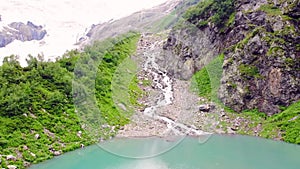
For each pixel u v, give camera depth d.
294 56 43.75
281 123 37.31
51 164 26.00
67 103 36.25
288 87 42.16
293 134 34.38
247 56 46.25
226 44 50.16
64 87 37.53
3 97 33.78
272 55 44.03
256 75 44.47
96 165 23.42
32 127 31.52
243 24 49.91
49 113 34.28
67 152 29.14
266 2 49.78
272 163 24.64
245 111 42.19
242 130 37.81
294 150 29.55
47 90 36.91
